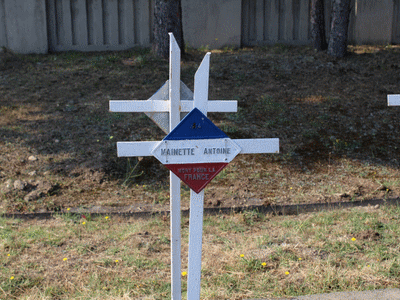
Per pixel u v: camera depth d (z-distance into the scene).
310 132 8.11
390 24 13.77
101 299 3.65
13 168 6.62
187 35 13.16
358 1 13.59
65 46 12.72
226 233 5.15
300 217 5.71
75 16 12.62
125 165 6.90
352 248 4.58
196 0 13.00
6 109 8.41
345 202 6.09
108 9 12.70
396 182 6.60
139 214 5.74
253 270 4.16
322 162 7.28
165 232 5.15
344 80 10.33
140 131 7.85
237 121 8.37
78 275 4.09
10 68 10.62
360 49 12.84
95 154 7.09
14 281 3.95
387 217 5.47
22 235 4.96
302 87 9.95
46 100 8.91
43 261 4.37
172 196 2.87
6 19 12.15
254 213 5.73
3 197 5.93
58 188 6.27
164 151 2.70
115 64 10.91
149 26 13.00
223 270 4.17
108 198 6.12
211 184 6.59
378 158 7.45
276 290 3.80
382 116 8.70
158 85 9.56
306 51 12.30
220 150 2.74
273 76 10.48
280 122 8.41
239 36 13.35
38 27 12.30
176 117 2.89
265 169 7.04
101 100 8.89
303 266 4.23
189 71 10.30
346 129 8.27
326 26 13.87
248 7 13.50
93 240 4.89
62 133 7.66
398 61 11.41
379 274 4.01
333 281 3.91
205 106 2.72
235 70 10.77
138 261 4.37
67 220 5.49
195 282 2.91
